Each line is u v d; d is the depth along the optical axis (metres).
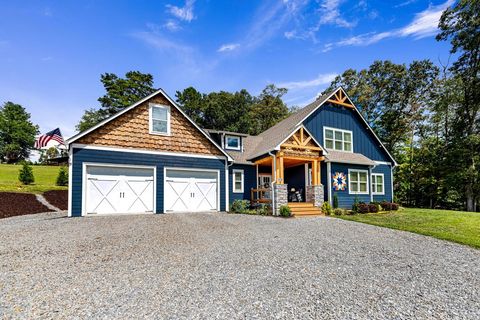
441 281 4.72
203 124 40.88
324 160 15.71
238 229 8.87
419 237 8.13
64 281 4.45
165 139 13.67
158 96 13.75
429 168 23.89
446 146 23.59
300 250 6.45
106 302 3.73
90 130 11.94
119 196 12.41
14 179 24.52
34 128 57.53
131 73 39.88
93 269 5.00
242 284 4.38
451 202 23.91
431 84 26.44
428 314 3.54
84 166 11.77
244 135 17.47
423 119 26.86
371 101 30.28
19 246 6.48
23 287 4.21
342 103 18.55
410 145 28.28
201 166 14.42
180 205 13.75
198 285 4.32
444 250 6.76
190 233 8.08
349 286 4.40
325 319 3.35
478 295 4.17
